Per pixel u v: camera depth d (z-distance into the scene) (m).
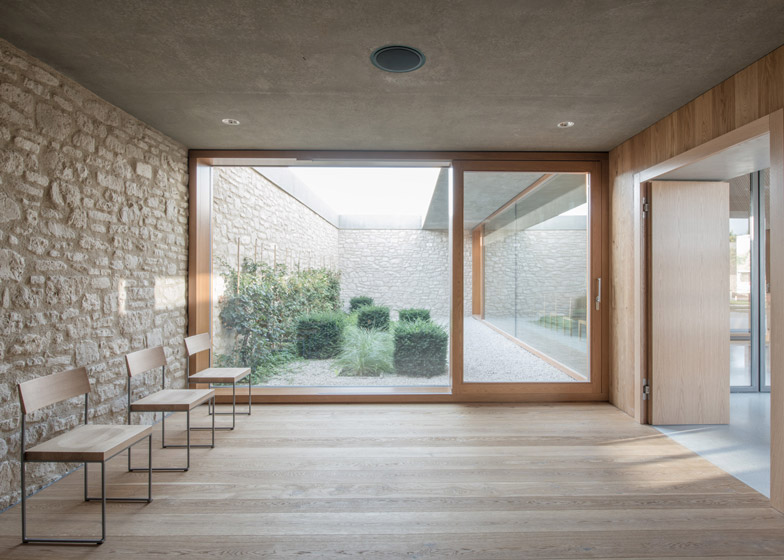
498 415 4.03
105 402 3.13
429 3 2.04
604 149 4.38
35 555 1.98
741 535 2.16
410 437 3.47
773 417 2.42
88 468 2.90
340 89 2.99
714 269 3.76
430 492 2.58
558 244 4.53
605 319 4.46
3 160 2.34
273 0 2.02
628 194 4.04
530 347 4.55
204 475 2.80
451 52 2.50
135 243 3.51
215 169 4.77
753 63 2.61
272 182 5.46
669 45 2.41
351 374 4.91
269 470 2.87
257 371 4.88
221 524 2.24
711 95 2.96
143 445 3.30
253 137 4.02
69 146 2.81
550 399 4.46
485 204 4.50
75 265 2.86
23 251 2.46
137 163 3.54
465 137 4.01
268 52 2.50
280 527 2.22
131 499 2.47
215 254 4.78
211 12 2.12
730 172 3.43
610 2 2.03
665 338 3.75
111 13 2.12
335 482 2.71
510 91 3.01
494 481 2.72
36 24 2.21
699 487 2.65
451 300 4.50
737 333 4.95
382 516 2.32
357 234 5.30
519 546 2.06
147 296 3.68
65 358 2.76
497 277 4.54
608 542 2.09
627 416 4.00
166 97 3.12
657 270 3.73
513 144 4.21
